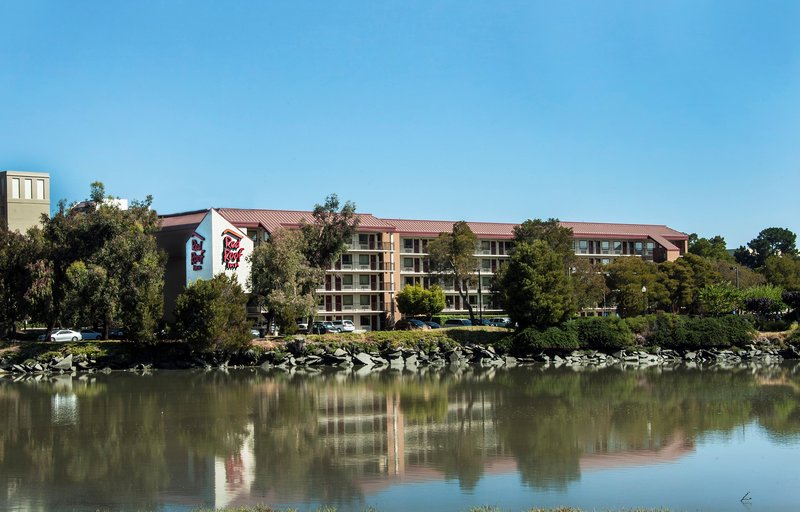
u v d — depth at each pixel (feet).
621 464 127.54
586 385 241.76
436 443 145.38
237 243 344.28
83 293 293.84
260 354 304.50
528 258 343.26
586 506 103.09
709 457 132.77
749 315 371.56
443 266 404.77
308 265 337.11
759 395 215.31
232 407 191.62
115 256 301.84
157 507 103.24
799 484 114.42
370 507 102.42
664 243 512.63
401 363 315.17
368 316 441.68
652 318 353.72
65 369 281.33
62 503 105.50
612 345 340.59
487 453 136.56
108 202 317.83
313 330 360.69
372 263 442.09
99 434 155.53
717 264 515.50
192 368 293.23
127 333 292.40
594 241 509.76
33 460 131.95
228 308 293.02
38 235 314.35
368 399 207.31
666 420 171.32
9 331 318.24
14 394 218.79
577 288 387.34
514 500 106.01
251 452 137.59
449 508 102.06
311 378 263.49
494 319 436.76
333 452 137.49
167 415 179.11
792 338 358.64
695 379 260.83
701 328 352.90
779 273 529.04
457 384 244.83
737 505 104.17
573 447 141.59
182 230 362.12
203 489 112.16
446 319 429.79
